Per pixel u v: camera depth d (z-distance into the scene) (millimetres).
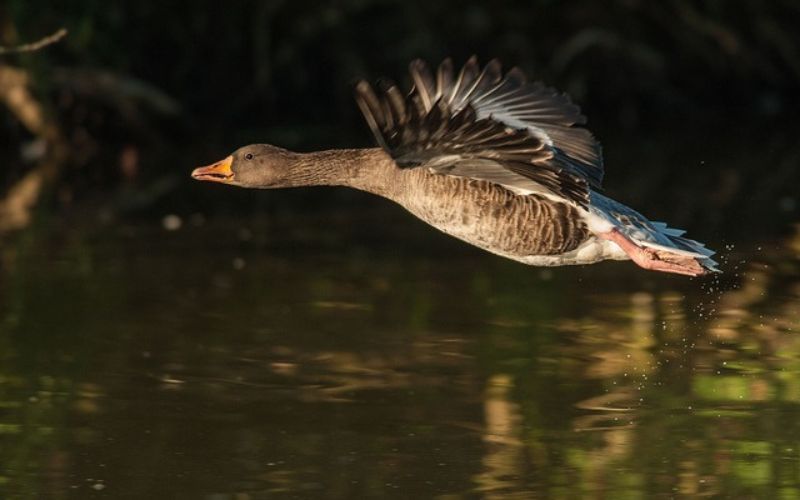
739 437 10133
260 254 15789
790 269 14617
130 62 24062
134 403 10953
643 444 10047
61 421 10586
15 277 14539
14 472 9641
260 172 10070
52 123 22750
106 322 13000
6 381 11406
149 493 9305
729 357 11875
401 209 18703
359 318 13180
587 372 11578
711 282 14281
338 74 24875
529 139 8039
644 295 13953
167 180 20750
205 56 24641
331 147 22469
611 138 24250
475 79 8578
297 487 9375
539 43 25531
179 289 14172
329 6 24438
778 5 26547
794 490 9195
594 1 25625
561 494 9203
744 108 26750
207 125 24531
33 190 19703
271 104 24766
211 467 9742
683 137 24203
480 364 11805
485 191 9070
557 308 13492
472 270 15102
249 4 24594
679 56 26328
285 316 13250
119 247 16047
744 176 20109
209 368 11758
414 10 24734
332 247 16203
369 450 9992
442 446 10055
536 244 9141
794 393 10977
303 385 11352
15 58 22547
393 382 11391
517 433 10281
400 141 7918
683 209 17562
